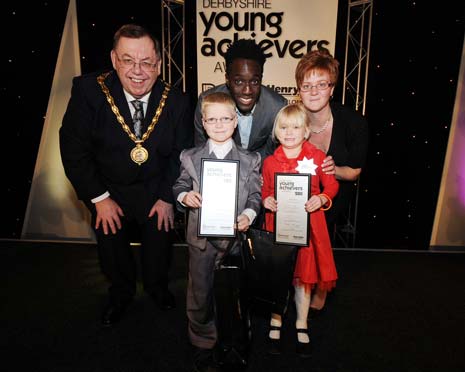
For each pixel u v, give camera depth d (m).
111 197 2.21
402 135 3.31
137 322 2.34
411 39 3.12
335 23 3.11
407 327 2.33
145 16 3.16
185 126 2.15
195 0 3.10
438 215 3.51
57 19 3.22
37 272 3.05
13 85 3.38
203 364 1.85
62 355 2.02
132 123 2.04
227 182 1.68
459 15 3.06
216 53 3.19
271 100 2.14
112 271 2.31
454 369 1.94
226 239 1.79
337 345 2.13
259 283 1.80
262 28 3.12
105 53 3.26
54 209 3.69
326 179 1.89
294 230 1.78
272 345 2.05
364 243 3.61
